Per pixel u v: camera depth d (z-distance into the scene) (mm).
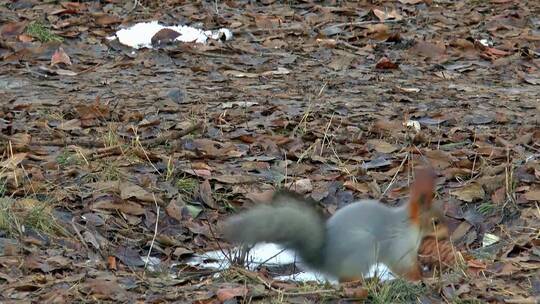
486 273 9570
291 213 9258
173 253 10289
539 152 12945
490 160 12609
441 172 12242
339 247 9141
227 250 10344
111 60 17062
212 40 17984
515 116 14562
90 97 14992
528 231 10750
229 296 8844
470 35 18938
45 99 14836
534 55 17969
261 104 14734
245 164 12430
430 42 18156
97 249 10125
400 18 19625
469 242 10734
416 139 13328
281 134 13531
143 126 13523
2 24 18500
